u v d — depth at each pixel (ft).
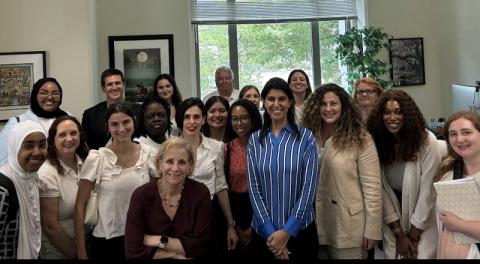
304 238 6.67
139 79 15.30
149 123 8.18
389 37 17.15
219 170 8.07
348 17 17.43
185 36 15.84
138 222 6.13
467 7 15.34
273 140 6.72
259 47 17.21
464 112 5.89
